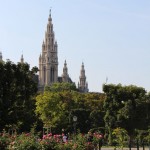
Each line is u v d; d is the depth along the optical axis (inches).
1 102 2812.5
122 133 3223.4
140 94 4084.6
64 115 5521.7
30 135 1502.2
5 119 2790.4
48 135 1520.7
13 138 1434.5
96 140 1903.3
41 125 5152.6
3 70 2883.9
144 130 3932.1
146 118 4060.0
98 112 6013.8
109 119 4025.6
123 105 4065.0
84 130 5925.2
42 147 1441.9
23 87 2965.1
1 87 2856.8
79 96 7047.2
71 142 1624.0
